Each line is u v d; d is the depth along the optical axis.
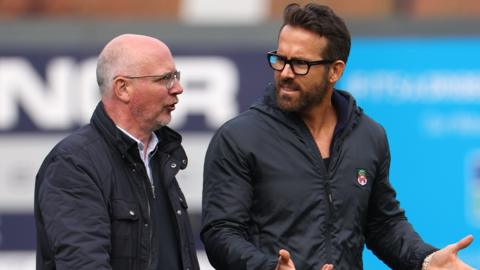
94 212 11.41
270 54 12.20
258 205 12.19
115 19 26.06
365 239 13.16
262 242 12.09
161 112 12.13
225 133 12.33
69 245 11.18
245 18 27.45
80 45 25.34
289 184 12.10
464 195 24.41
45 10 28.09
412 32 24.84
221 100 24.94
